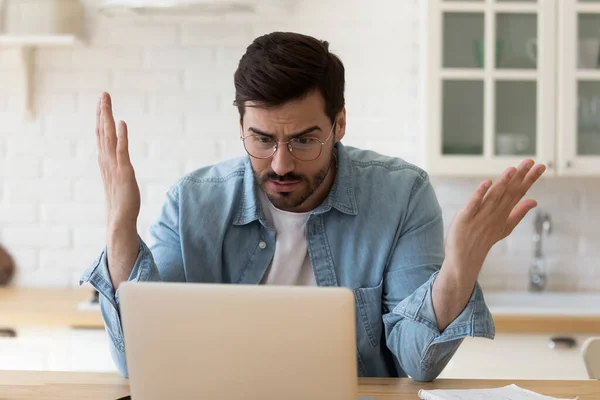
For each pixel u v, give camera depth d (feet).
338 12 10.73
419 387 5.04
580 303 10.57
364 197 5.94
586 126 9.94
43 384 5.07
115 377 5.27
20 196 10.92
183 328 4.02
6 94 10.90
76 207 10.91
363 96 10.77
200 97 10.85
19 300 9.93
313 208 5.91
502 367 9.15
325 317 3.91
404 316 5.02
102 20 10.84
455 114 9.95
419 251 5.81
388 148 10.78
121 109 10.85
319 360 3.95
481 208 4.64
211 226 5.89
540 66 9.87
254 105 5.13
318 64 5.19
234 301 3.96
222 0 9.42
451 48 9.95
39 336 9.37
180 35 10.82
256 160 5.35
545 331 9.09
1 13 10.55
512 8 9.87
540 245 10.77
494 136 9.93
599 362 6.01
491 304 10.55
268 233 5.90
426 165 9.93
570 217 10.87
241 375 4.01
